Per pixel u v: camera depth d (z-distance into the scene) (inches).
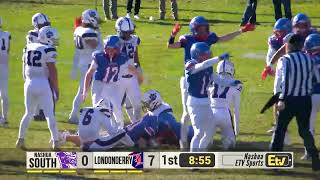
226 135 1355.8
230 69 1387.8
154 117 1369.3
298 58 1195.3
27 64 1330.0
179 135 1360.7
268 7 3257.9
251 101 1785.2
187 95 1256.8
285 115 1219.9
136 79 1466.5
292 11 3127.5
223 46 2450.8
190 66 1219.9
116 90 1432.1
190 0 3410.4
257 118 1620.3
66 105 1739.7
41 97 1328.7
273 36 1498.5
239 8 3221.0
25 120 1346.0
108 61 1407.5
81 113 1347.2
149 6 3294.8
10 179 1187.3
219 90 1350.9
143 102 1386.6
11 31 2674.7
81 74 1552.7
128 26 1460.4
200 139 1255.5
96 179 1199.6
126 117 1626.5
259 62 2230.6
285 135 1379.2
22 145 1355.8
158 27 2787.9
